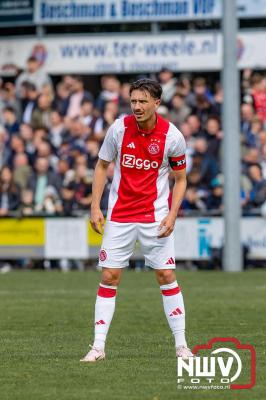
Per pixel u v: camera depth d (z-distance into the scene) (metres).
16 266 53.91
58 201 52.62
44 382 17.28
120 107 54.84
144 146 19.56
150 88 19.12
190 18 56.66
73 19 58.19
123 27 59.28
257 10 55.34
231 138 48.56
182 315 20.19
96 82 56.16
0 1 58.88
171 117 52.84
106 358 20.19
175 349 21.47
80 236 52.12
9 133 54.94
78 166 52.44
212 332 24.64
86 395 16.05
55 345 22.34
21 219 53.16
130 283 41.53
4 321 27.41
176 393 16.27
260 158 51.28
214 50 55.38
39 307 31.39
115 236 19.92
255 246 51.03
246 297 34.53
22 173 53.38
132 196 19.81
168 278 20.14
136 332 24.86
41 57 56.94
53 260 53.34
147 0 57.09
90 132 53.75
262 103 52.94
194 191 51.16
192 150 51.44
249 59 54.69
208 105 52.41
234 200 48.78
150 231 19.88
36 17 58.41
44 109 55.25
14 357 20.36
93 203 19.97
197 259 51.25
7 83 56.75
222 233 50.81
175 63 55.84
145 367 18.94
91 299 34.28
